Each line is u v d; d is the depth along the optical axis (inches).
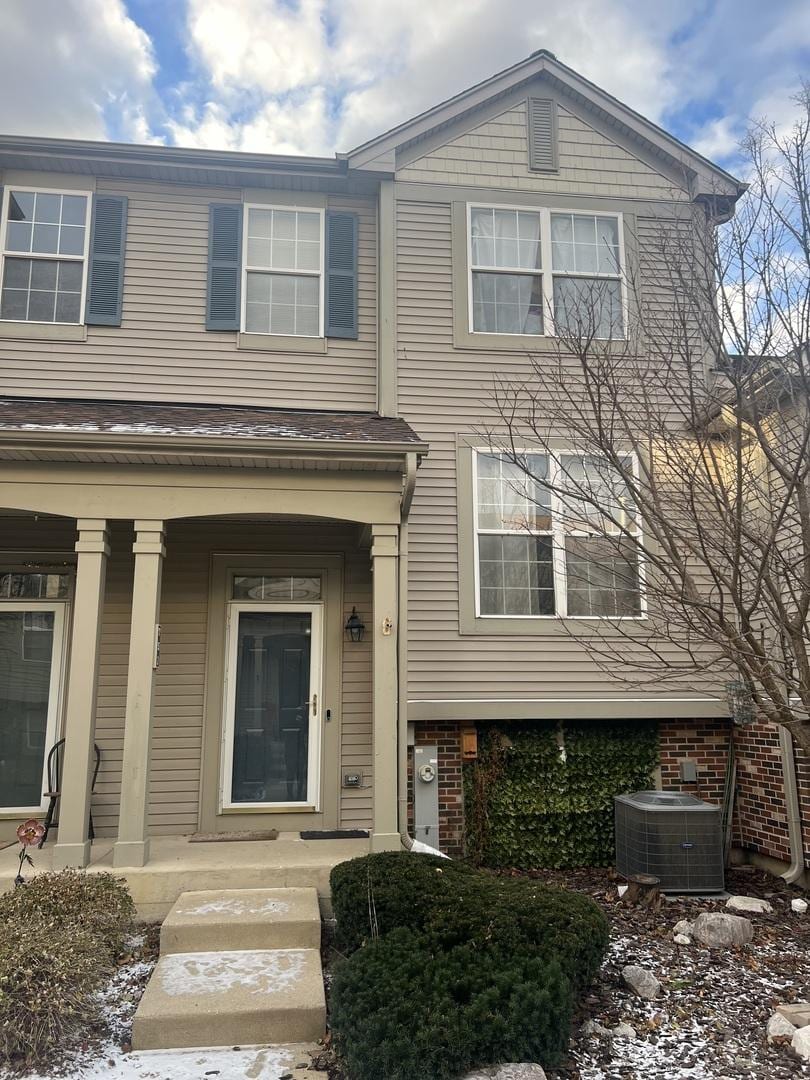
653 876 239.5
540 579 289.1
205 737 268.1
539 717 278.5
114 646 268.8
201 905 193.0
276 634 281.7
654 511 193.9
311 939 183.0
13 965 143.7
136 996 165.5
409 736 276.2
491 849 274.7
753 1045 142.4
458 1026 126.1
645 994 162.2
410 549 283.6
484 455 293.4
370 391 301.0
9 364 285.6
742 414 195.3
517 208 314.8
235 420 259.4
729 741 296.0
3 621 269.0
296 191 313.1
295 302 305.9
